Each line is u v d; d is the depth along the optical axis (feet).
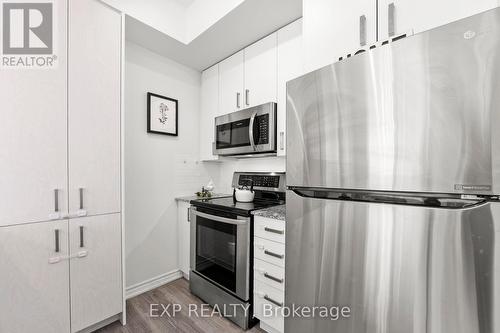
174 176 7.94
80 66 4.80
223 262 5.88
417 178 2.43
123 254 5.44
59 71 4.52
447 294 2.29
